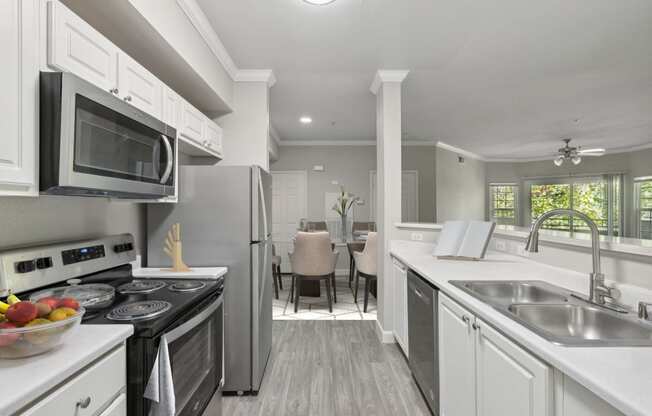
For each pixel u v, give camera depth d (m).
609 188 7.20
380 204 3.28
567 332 1.35
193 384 1.50
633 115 4.75
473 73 3.22
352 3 2.06
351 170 6.62
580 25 2.37
